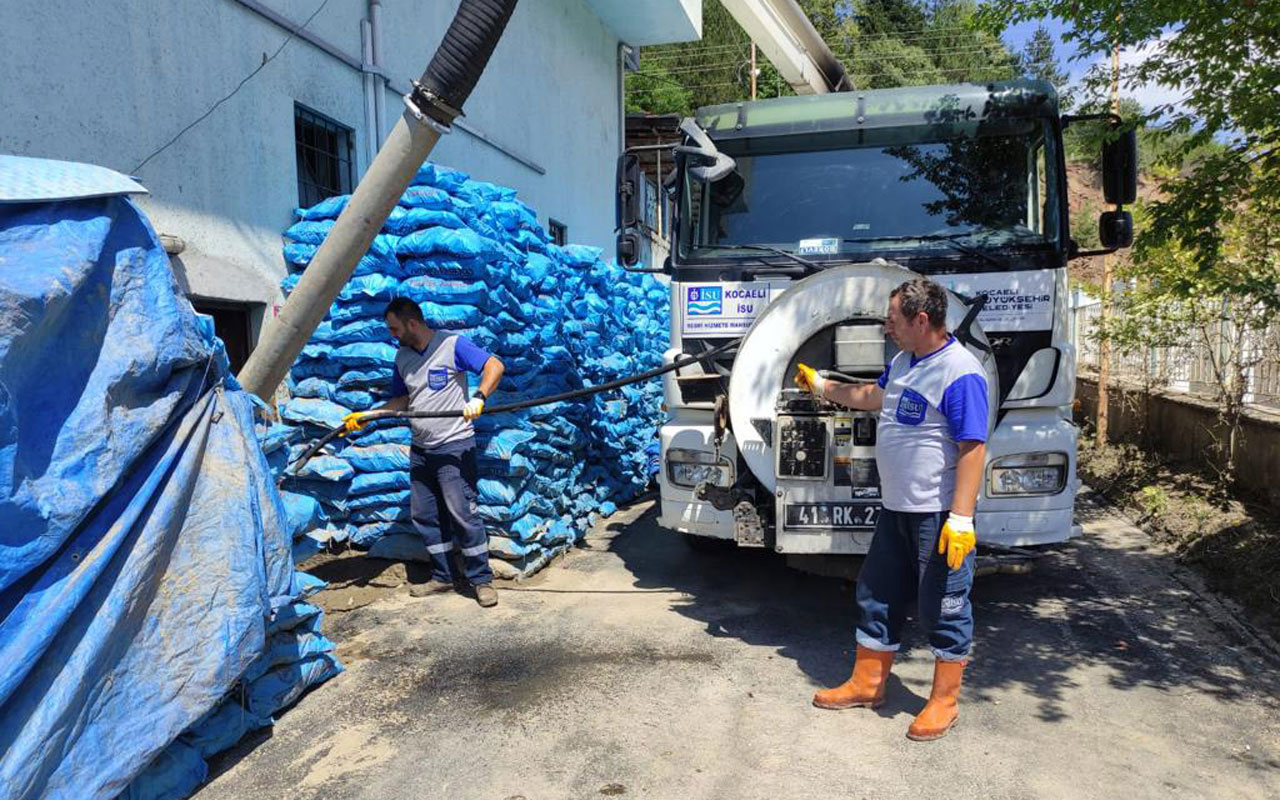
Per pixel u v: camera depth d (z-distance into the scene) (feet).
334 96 21.81
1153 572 18.52
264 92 18.98
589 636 14.96
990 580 18.15
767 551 20.38
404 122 12.97
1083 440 36.17
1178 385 29.25
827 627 15.34
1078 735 11.26
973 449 10.63
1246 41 14.08
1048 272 14.40
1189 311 24.88
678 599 16.96
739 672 13.35
